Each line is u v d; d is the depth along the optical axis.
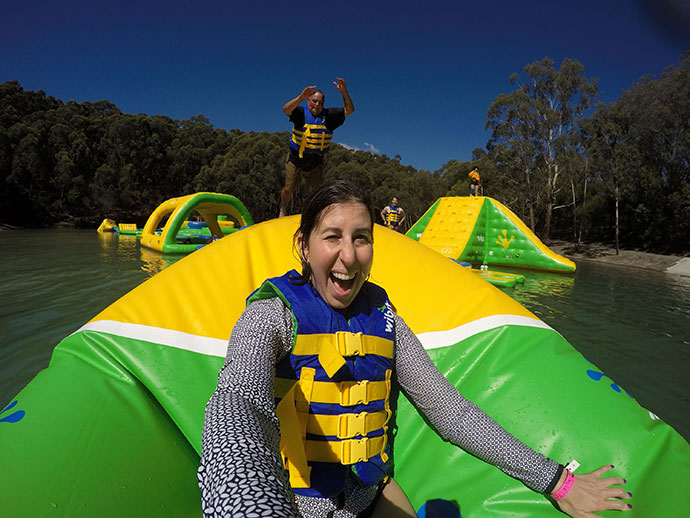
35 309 5.89
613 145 26.97
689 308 7.76
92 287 7.45
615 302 8.19
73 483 1.31
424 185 50.62
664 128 24.52
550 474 1.32
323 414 1.21
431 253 2.56
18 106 48.75
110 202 46.31
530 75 32.31
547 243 31.58
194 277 2.17
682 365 4.56
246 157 51.50
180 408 1.71
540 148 33.31
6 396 3.24
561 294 8.91
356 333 1.25
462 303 2.18
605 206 29.11
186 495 1.45
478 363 1.96
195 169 56.72
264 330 1.13
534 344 1.96
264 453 0.76
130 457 1.46
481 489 1.60
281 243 2.43
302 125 5.05
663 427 1.63
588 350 5.07
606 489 1.36
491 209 13.48
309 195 1.20
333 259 1.15
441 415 1.36
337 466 1.22
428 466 1.72
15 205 39.25
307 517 1.18
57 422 1.48
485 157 43.31
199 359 1.85
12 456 1.32
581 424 1.65
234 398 0.91
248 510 0.61
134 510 1.31
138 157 52.53
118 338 1.84
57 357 1.87
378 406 1.29
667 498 1.41
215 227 15.29
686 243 22.91
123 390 1.71
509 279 9.42
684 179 24.16
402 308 2.16
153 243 13.55
